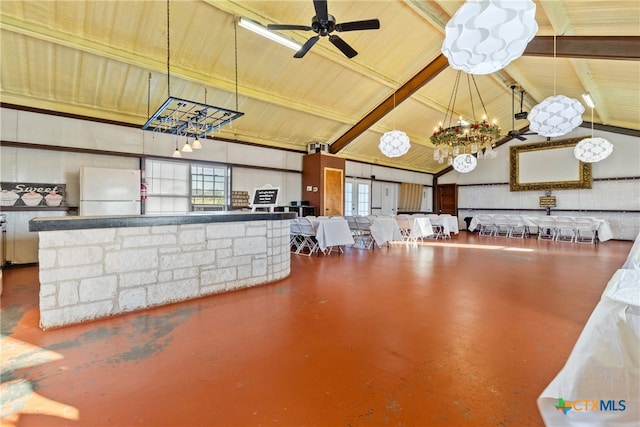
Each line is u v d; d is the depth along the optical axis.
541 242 8.12
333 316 2.59
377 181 10.96
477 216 10.42
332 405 1.44
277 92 6.34
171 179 6.40
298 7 4.56
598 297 3.11
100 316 2.54
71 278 2.41
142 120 5.81
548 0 3.47
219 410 1.40
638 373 1.21
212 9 4.32
